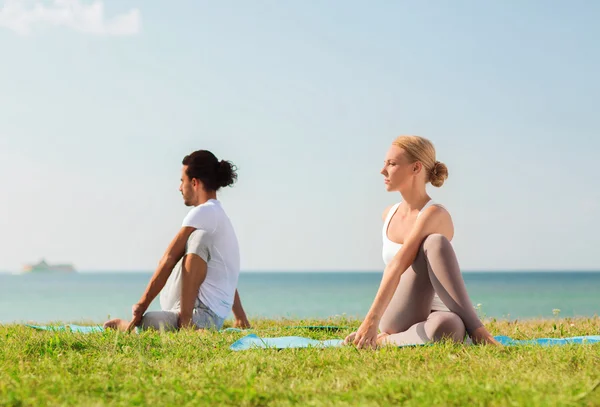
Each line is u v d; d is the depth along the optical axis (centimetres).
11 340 462
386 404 278
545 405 260
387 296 443
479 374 334
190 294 595
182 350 424
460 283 438
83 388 319
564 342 477
